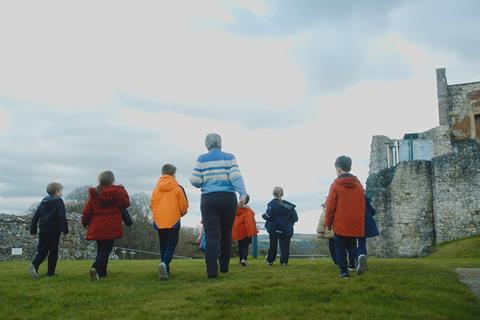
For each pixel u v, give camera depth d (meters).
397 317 6.07
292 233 12.48
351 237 8.84
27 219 25.44
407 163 28.50
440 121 36.50
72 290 7.71
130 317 6.07
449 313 6.46
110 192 9.12
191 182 8.96
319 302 6.85
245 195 8.73
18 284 8.48
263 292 7.39
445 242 26.42
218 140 9.23
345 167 9.07
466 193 26.44
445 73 36.94
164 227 8.93
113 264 13.43
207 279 8.77
